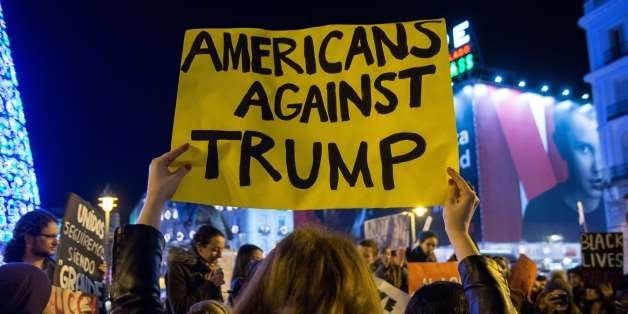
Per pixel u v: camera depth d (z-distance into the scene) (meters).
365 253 7.74
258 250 6.22
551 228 40.47
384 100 2.85
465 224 2.27
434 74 2.86
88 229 4.47
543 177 41.03
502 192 39.16
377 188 2.73
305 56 2.94
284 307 1.32
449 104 2.81
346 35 2.96
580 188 42.25
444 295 2.23
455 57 42.47
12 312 2.87
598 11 29.70
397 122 2.81
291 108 2.85
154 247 1.96
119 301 1.84
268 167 2.75
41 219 3.87
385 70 2.90
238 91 2.84
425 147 2.75
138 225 2.00
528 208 40.06
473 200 2.31
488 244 37.72
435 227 37.56
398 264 8.06
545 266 39.38
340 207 2.73
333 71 2.91
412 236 10.07
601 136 30.14
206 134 2.76
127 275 1.88
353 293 1.33
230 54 2.89
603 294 6.92
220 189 2.69
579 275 7.11
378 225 10.84
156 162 2.23
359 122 2.83
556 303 5.89
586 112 43.97
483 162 39.28
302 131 2.82
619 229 28.41
